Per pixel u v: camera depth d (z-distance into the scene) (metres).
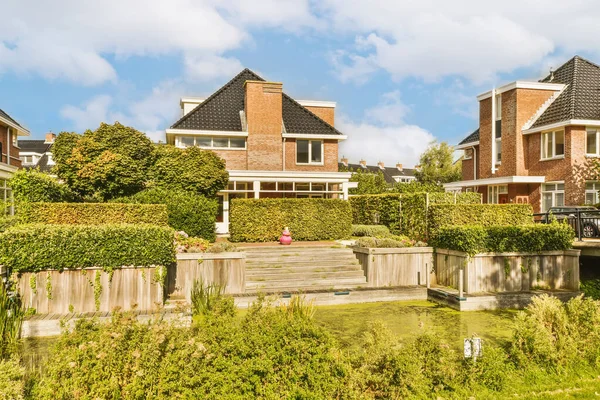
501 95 31.41
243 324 6.60
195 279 13.90
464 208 18.59
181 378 5.72
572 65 30.62
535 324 8.05
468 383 7.02
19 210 15.65
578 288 14.66
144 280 11.80
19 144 52.00
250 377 5.91
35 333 10.53
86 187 19.53
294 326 6.36
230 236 21.16
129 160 19.95
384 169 78.31
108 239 11.54
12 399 5.65
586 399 6.66
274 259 16.72
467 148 36.72
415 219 20.27
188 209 18.98
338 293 14.54
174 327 6.34
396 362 6.52
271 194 25.33
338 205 21.95
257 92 26.92
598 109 27.33
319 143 28.38
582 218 17.53
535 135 29.22
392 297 15.05
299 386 6.00
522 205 19.48
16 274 11.01
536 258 14.98
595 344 8.14
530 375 7.41
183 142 26.27
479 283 14.52
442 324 11.94
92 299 11.50
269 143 26.92
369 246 16.73
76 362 5.57
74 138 20.30
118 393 5.46
